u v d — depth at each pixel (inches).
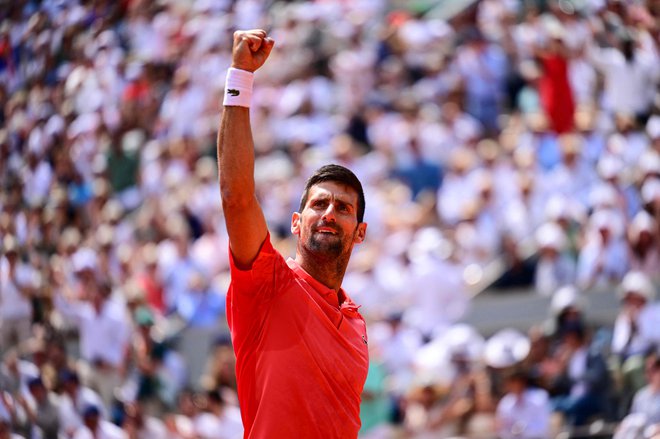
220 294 1771.7
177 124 2178.9
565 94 1993.1
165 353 1612.9
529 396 1437.0
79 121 1823.3
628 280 1502.2
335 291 552.1
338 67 2310.5
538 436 1418.6
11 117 1494.8
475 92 2237.9
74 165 1782.7
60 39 1571.1
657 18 1833.2
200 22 2240.4
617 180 1765.5
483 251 1846.7
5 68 1445.6
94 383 1530.5
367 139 2233.0
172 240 1886.1
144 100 2094.0
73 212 1732.3
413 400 1504.7
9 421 1237.1
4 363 1322.6
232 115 520.7
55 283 1557.6
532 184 1893.5
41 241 1599.4
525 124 2156.7
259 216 518.6
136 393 1555.1
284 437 510.3
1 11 1417.3
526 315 1726.1
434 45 2321.6
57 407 1320.1
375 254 1824.6
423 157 2119.8
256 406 522.0
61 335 1512.1
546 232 1758.1
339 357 530.0
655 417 1302.9
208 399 1518.2
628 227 1717.5
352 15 2412.6
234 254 520.1
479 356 1593.3
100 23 1814.7
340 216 544.4
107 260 1770.4
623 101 1877.5
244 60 526.0
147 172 2090.3
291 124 2257.6
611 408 1402.6
